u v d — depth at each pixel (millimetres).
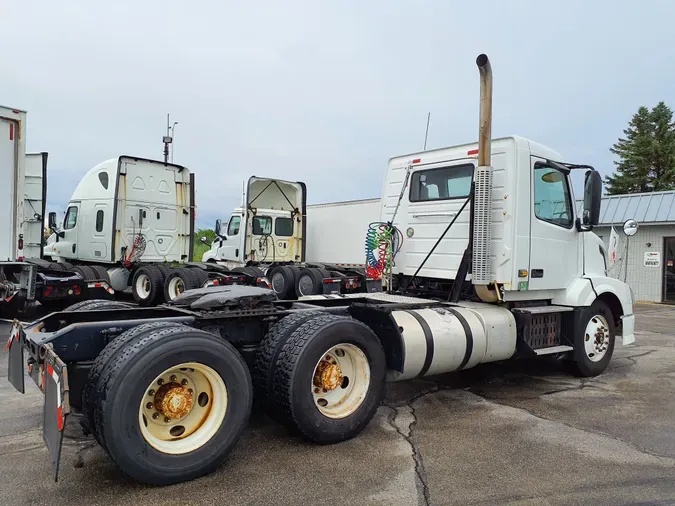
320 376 4051
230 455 3840
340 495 3250
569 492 3340
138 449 3150
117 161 11875
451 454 3938
